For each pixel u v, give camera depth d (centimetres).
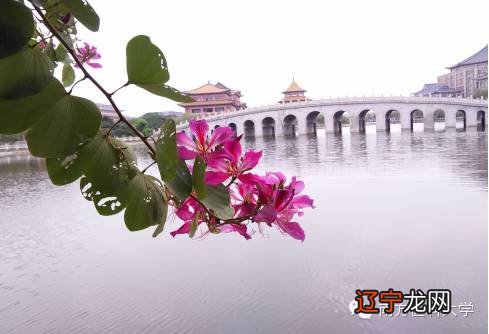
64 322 801
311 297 848
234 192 111
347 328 732
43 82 77
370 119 14475
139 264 1093
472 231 1200
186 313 811
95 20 85
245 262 1052
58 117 83
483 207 1448
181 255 1134
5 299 918
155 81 86
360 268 981
